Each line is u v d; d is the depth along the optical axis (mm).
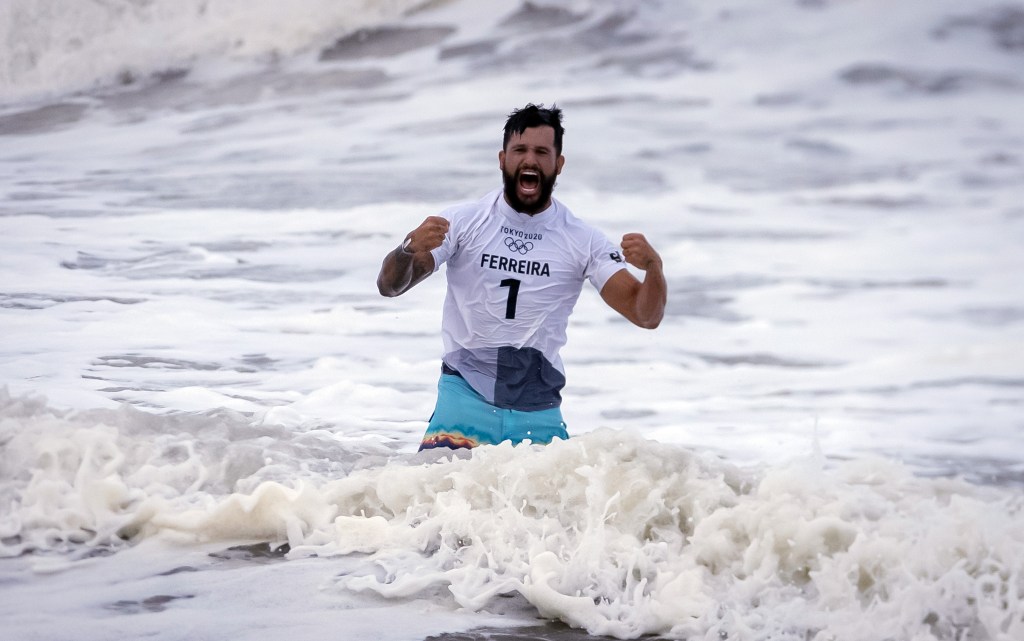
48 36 82000
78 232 40906
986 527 12164
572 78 76312
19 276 33781
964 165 64125
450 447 17984
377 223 44188
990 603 11188
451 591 12031
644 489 13766
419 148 61625
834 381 28062
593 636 11383
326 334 29344
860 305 37812
